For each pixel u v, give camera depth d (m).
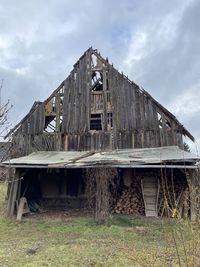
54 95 19.95
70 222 14.29
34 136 19.56
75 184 19.20
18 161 15.44
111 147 18.61
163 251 8.91
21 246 10.23
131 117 18.81
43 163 14.88
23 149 19.41
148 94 18.73
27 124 19.80
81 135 19.11
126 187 16.92
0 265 8.09
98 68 19.88
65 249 9.68
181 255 8.30
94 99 19.50
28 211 16.47
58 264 8.18
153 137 18.34
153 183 16.36
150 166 14.10
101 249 9.62
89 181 16.16
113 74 19.61
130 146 18.47
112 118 19.03
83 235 11.88
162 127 18.34
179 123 18.02
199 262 5.29
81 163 14.59
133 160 14.27
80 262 8.34
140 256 8.09
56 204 19.09
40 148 19.38
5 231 12.76
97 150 18.61
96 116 20.39
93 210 16.53
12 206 15.73
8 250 9.69
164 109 18.34
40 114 19.80
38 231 12.71
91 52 20.20
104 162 14.40
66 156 17.16
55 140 19.34
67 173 19.36
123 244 10.23
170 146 18.02
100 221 13.81
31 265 8.06
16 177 16.05
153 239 11.02
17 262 8.36
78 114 19.44
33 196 18.84
